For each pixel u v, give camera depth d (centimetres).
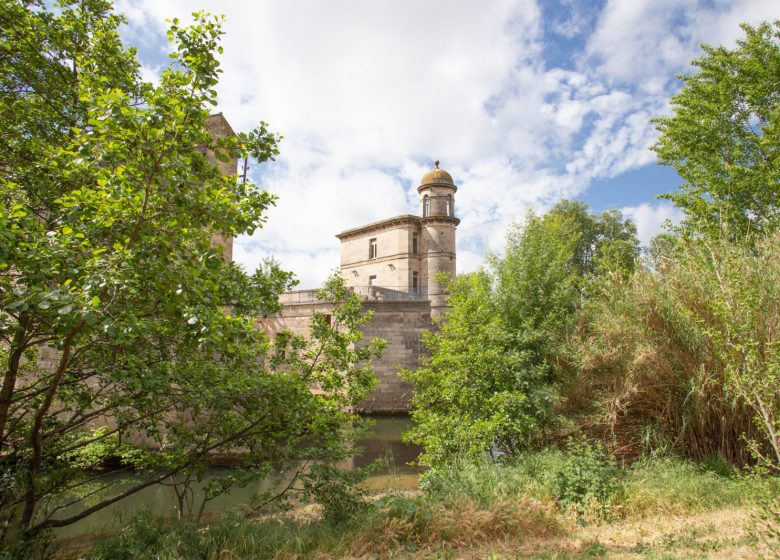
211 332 482
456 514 632
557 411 1152
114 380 572
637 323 991
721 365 829
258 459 758
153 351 637
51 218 564
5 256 383
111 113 439
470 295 1283
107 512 945
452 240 3578
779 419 577
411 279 3619
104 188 462
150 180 464
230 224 548
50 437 659
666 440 959
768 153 1334
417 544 581
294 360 838
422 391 1248
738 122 1416
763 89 1332
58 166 529
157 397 628
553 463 812
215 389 611
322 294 873
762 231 1196
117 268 430
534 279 1316
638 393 999
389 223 3741
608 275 1127
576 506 703
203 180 572
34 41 629
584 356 1095
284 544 543
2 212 414
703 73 1429
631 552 527
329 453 727
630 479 791
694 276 879
